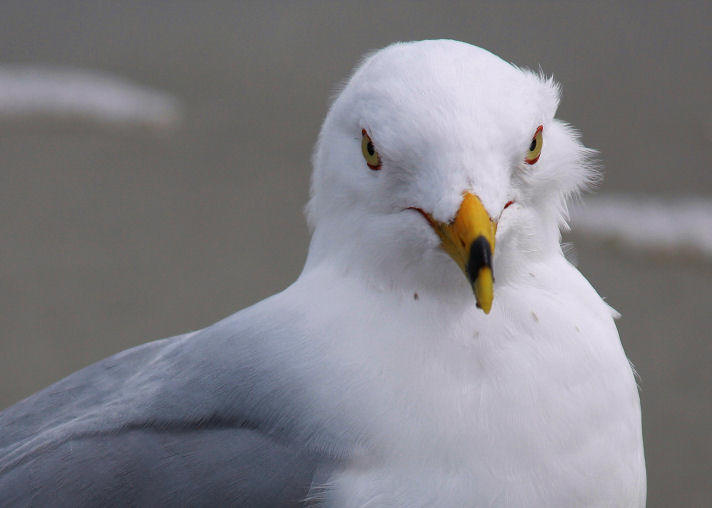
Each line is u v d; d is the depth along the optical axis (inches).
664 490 114.2
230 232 169.0
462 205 97.6
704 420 124.6
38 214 174.7
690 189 169.9
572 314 98.7
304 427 98.2
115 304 149.5
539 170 98.6
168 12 258.1
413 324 98.3
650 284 150.9
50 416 100.0
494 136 97.9
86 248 164.4
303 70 226.2
